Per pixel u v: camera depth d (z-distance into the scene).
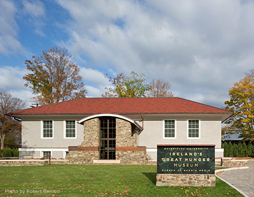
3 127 42.75
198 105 25.08
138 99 28.17
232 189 11.07
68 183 11.85
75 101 27.89
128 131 19.23
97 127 19.45
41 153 24.42
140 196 10.10
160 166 11.70
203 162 11.59
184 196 10.16
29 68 40.94
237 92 31.98
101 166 17.19
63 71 42.25
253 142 31.91
